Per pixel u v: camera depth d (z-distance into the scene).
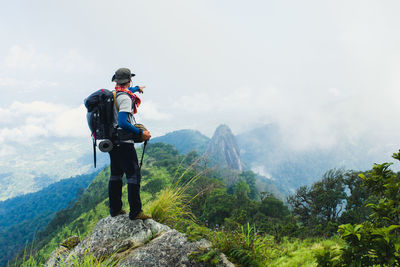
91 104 2.92
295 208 34.22
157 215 3.72
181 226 3.64
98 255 2.96
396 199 2.57
